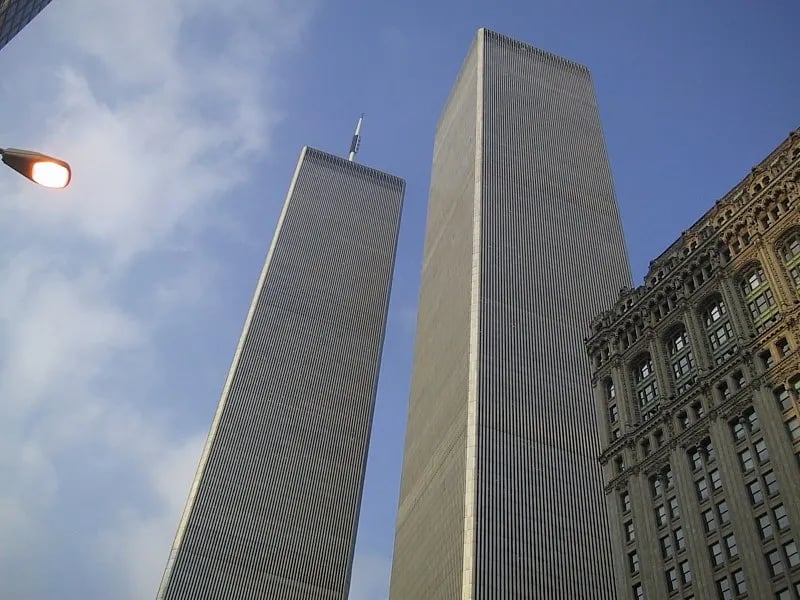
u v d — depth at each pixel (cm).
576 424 14850
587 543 13125
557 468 14038
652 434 8581
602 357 10169
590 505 13675
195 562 19650
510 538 12825
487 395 14800
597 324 10562
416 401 19225
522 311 16538
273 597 19862
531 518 13188
